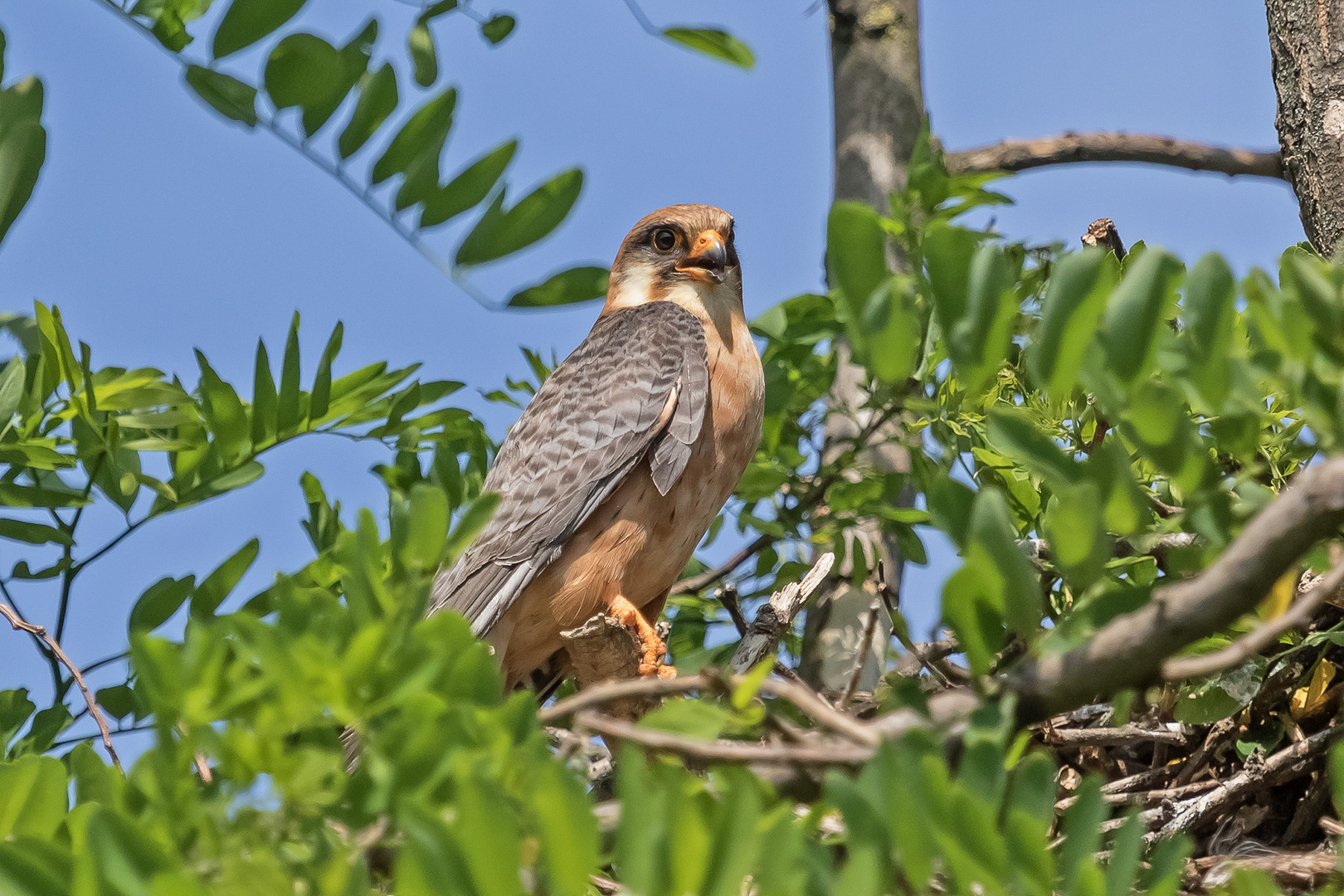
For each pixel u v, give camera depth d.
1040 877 3.59
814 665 11.07
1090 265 3.88
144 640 4.17
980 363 3.98
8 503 8.48
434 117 6.38
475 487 10.66
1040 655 4.11
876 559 10.55
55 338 8.45
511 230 6.38
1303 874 6.52
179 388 8.78
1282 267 4.72
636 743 4.09
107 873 3.68
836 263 3.98
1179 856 3.81
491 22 6.76
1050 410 8.32
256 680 4.23
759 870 3.51
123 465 8.85
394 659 4.27
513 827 3.46
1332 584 3.66
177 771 4.15
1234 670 7.93
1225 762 8.50
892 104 12.91
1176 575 5.78
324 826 4.22
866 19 13.19
